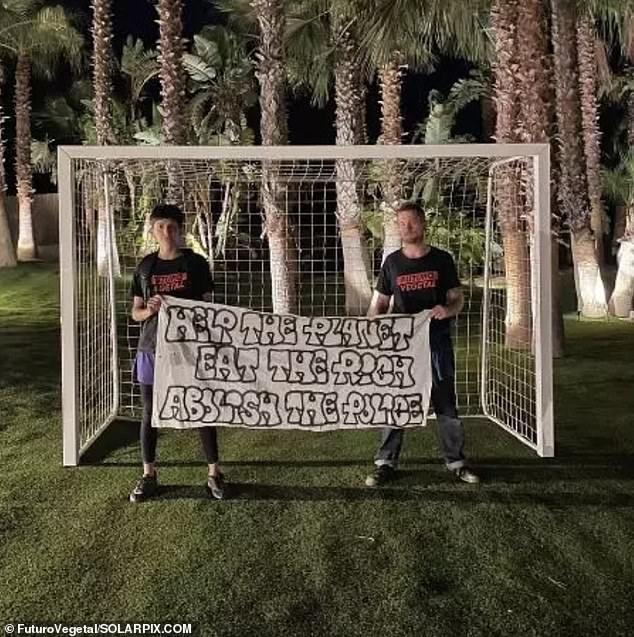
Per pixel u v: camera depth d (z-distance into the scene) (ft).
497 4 34.99
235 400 17.47
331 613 12.29
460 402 26.13
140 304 17.48
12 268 78.79
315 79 55.52
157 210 17.37
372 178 27.20
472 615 12.21
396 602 12.60
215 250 42.24
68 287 19.21
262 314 17.57
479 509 16.30
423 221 17.53
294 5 48.78
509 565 13.83
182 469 18.81
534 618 12.12
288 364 17.66
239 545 14.64
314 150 18.48
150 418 17.12
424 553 14.30
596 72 64.54
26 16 82.53
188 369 17.30
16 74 86.28
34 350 36.24
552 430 19.67
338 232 43.06
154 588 13.07
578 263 50.96
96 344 23.11
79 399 20.38
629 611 12.32
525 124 34.40
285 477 18.25
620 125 73.20
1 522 15.69
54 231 94.68
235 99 78.64
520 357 30.42
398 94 57.06
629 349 36.42
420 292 17.54
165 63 52.95
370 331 17.66
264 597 12.77
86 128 89.15
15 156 95.50
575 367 31.68
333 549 14.47
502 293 34.06
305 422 17.75
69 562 13.97
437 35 39.22
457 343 36.42
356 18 39.34
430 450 20.24
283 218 37.52
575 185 49.67
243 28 72.43
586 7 43.45
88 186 22.90
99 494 17.21
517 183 30.81
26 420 23.52
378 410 17.72
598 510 16.24
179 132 53.36
